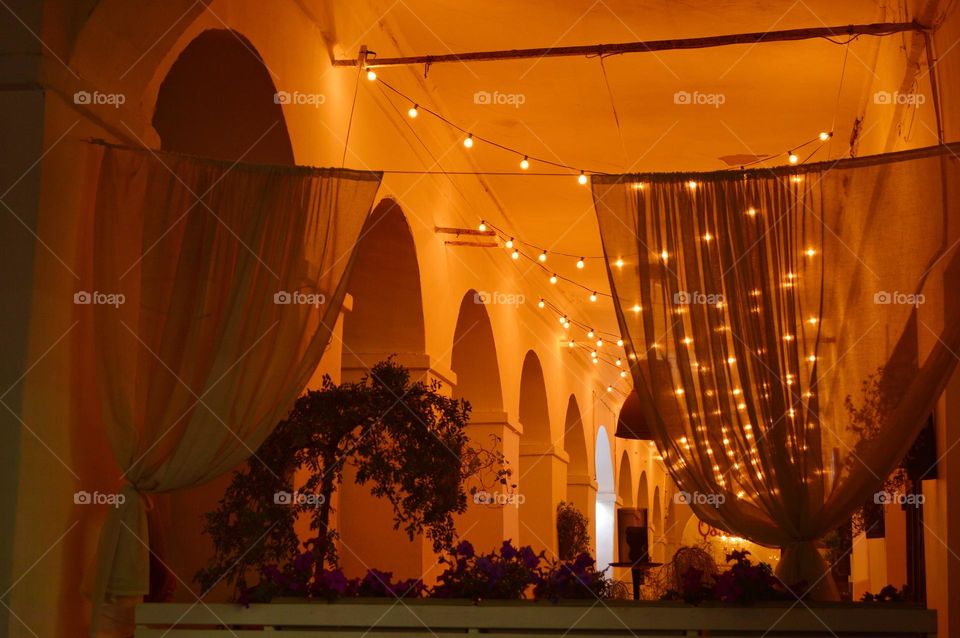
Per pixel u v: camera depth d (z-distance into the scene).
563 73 9.38
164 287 5.73
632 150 11.12
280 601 5.34
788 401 5.56
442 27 8.80
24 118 5.27
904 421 5.45
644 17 8.41
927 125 6.85
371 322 9.90
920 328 5.50
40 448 5.18
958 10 5.90
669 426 5.65
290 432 6.20
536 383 16.05
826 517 5.44
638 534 7.18
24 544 5.04
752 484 5.54
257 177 5.86
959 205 5.54
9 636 4.93
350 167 8.14
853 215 5.69
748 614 5.11
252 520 5.92
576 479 19.20
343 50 7.97
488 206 12.59
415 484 6.29
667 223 5.86
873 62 8.90
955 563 6.29
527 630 5.20
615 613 5.17
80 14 5.41
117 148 5.64
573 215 13.27
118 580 5.32
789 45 8.67
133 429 5.50
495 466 12.77
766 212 5.79
